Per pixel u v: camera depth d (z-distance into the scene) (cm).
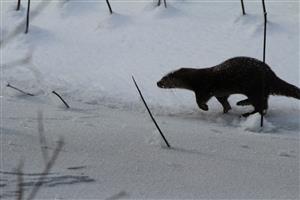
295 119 1115
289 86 1134
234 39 1460
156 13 1612
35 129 924
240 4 1642
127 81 1305
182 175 726
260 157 826
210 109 1194
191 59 1384
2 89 1269
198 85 1163
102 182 690
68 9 1698
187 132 958
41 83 1302
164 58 1403
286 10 1588
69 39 1539
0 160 755
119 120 1047
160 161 780
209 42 1459
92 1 1747
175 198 643
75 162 760
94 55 1445
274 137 980
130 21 1595
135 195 649
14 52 1479
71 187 668
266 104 1128
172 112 1158
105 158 782
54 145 834
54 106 1155
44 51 1479
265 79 1121
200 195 657
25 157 773
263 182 711
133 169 741
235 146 883
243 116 1128
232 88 1138
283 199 653
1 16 1650
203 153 830
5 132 893
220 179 716
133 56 1427
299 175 745
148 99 1218
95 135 899
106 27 1577
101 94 1243
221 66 1150
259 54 1374
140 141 875
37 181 685
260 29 1477
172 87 1194
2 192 647
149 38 1503
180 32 1518
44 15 1681
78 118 1041
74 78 1329
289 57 1356
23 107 1115
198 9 1628
